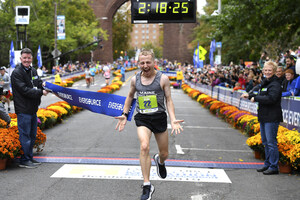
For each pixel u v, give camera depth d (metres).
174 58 78.38
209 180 5.48
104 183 5.23
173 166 6.23
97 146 7.88
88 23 63.50
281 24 16.05
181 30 77.75
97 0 76.38
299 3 14.80
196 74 29.30
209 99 17.70
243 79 16.02
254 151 7.00
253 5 15.88
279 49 23.41
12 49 24.31
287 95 8.76
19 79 5.88
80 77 45.97
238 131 10.64
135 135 9.41
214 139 9.20
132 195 4.75
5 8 47.47
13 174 5.64
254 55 25.72
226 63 41.97
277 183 5.37
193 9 13.51
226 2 17.50
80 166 6.13
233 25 17.19
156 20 13.66
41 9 48.34
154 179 5.47
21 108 5.92
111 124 11.42
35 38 47.34
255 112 11.57
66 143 8.21
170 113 4.53
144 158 4.32
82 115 13.83
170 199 4.64
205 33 52.84
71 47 52.22
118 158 6.69
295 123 8.26
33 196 4.66
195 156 7.09
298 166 5.90
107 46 77.38
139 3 13.59
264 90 5.75
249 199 4.68
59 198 4.60
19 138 5.99
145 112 4.53
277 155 5.81
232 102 15.38
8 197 4.61
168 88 4.57
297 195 4.84
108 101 6.02
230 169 6.15
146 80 4.55
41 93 5.99
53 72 39.03
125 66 82.38
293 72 8.79
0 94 6.82
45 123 10.23
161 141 4.61
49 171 5.82
